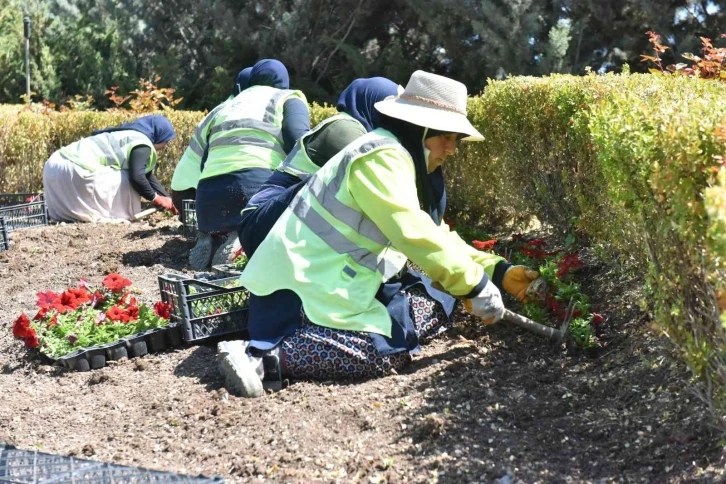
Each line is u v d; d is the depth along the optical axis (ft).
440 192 13.33
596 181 13.79
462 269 11.54
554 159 16.17
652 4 50.21
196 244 21.24
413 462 9.54
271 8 63.52
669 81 13.11
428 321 13.50
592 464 9.21
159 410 11.72
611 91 12.88
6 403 12.48
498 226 20.56
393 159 11.75
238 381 11.82
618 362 11.79
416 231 11.47
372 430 10.48
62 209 27.84
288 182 13.91
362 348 12.07
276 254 12.45
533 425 10.32
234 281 15.38
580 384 11.27
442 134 12.14
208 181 19.48
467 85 57.16
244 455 10.11
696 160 7.54
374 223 12.15
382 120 12.24
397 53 58.23
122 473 7.07
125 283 15.96
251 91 20.21
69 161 27.68
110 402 12.21
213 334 14.47
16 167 32.81
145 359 13.91
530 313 13.60
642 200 9.11
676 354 10.22
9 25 68.03
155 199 27.76
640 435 9.61
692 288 8.27
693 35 49.29
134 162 27.32
